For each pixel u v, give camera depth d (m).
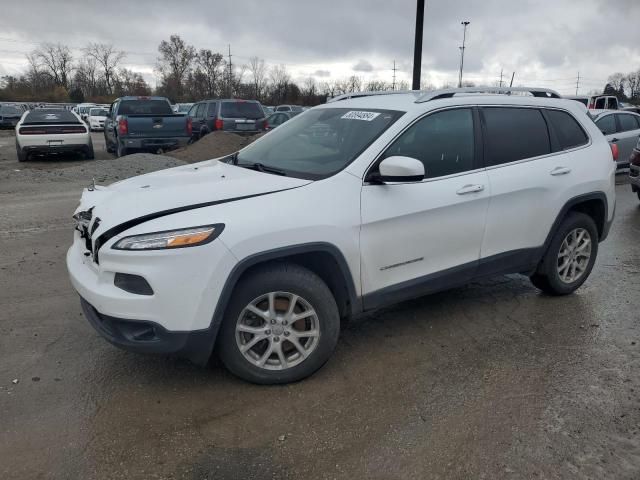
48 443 2.92
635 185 9.80
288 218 3.30
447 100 4.14
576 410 3.28
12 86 86.19
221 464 2.79
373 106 4.23
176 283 3.05
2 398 3.32
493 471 2.75
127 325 3.17
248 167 4.12
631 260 6.37
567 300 5.05
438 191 3.92
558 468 2.77
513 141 4.48
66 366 3.72
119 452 2.86
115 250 3.09
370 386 3.53
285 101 67.69
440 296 5.11
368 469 2.77
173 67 93.12
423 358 3.91
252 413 3.22
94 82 92.56
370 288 3.73
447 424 3.13
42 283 5.27
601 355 3.98
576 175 4.77
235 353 3.35
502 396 3.42
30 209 8.59
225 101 18.16
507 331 4.37
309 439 2.99
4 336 4.14
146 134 15.02
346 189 3.56
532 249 4.61
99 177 11.97
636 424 3.13
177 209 3.23
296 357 3.50
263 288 3.30
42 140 15.00
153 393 3.41
